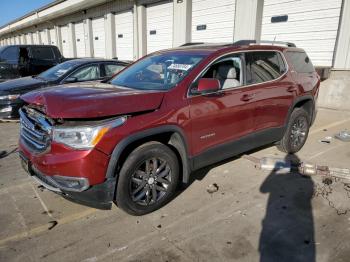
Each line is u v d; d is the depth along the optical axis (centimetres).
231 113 390
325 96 934
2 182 421
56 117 289
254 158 492
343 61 870
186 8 1287
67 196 308
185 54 411
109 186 301
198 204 361
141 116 312
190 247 285
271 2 1015
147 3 1520
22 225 320
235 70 412
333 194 383
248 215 337
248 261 267
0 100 710
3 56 1071
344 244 287
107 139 289
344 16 841
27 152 327
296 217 332
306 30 940
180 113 338
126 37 1789
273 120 464
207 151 376
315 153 534
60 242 293
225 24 1166
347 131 668
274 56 475
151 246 287
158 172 336
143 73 418
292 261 266
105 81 452
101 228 316
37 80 754
